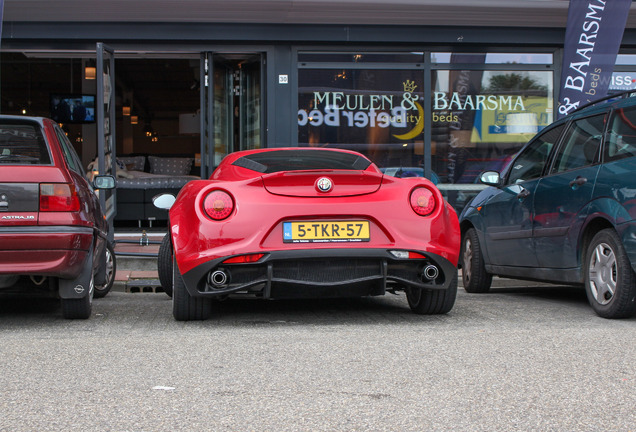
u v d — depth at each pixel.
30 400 2.63
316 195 4.23
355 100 9.63
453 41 9.59
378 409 2.50
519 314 4.96
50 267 4.23
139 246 9.35
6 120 4.44
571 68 8.41
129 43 9.27
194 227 4.21
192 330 4.24
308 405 2.55
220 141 9.66
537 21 9.53
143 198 11.60
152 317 4.87
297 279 4.20
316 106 9.56
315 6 9.06
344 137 9.62
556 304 5.60
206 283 4.23
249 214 4.16
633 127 4.71
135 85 20.42
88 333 4.14
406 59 9.70
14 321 4.68
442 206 4.44
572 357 3.38
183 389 2.79
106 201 8.85
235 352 3.52
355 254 4.18
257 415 2.43
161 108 23.23
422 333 4.08
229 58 9.59
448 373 3.05
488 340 3.84
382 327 4.32
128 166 15.09
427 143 9.74
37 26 9.05
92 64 15.05
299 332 4.12
